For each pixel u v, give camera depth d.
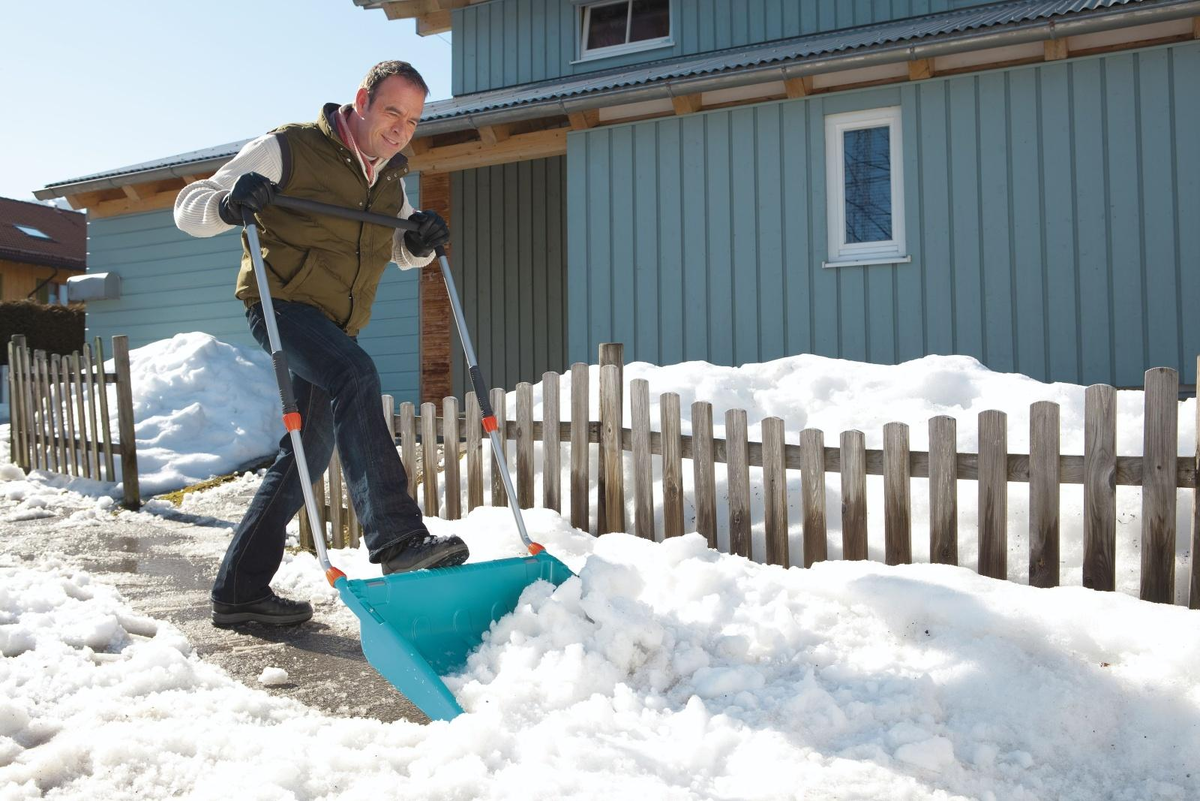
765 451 3.78
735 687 2.52
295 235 3.27
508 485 3.15
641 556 3.60
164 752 2.09
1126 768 2.21
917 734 2.23
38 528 5.86
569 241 9.12
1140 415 3.93
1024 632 2.68
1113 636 2.64
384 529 3.05
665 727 2.32
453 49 12.78
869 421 4.49
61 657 2.77
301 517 5.19
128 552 5.02
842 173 8.17
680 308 8.66
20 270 27.77
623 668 2.58
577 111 8.71
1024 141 7.50
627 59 11.62
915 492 3.86
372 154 3.38
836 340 8.09
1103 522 3.20
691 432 4.21
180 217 3.21
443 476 5.56
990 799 2.03
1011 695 2.41
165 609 3.75
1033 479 3.30
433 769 2.05
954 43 7.16
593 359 8.98
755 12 10.84
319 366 3.18
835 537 3.81
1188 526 3.44
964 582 3.10
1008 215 7.54
